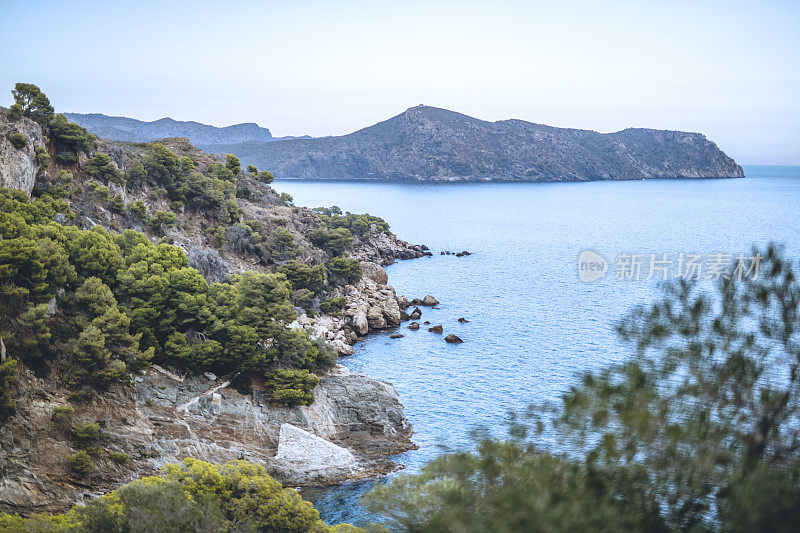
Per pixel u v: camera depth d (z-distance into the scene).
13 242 67.19
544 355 109.75
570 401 15.38
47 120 116.31
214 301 88.12
